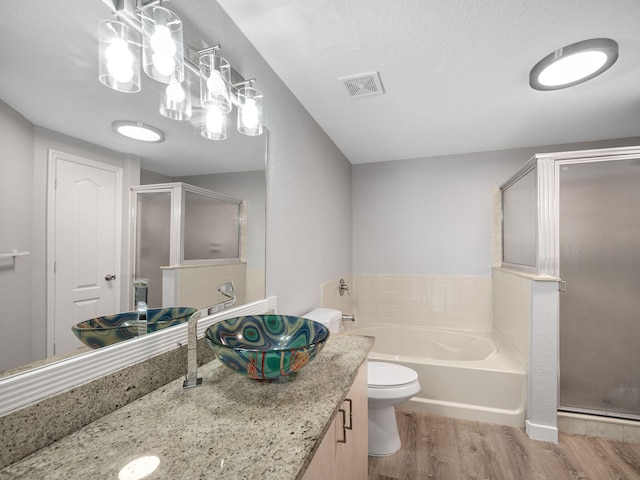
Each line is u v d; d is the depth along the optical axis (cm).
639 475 174
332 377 108
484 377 230
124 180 96
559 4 136
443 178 350
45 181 75
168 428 77
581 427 210
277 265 189
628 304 206
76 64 82
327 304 279
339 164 328
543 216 216
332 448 98
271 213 183
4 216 67
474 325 336
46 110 75
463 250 342
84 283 85
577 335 214
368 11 141
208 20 131
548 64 174
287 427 77
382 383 191
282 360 89
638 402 205
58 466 64
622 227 207
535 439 206
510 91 211
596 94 214
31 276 73
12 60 69
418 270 358
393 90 210
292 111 212
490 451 195
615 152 205
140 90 101
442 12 141
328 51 169
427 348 332
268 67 180
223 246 141
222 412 85
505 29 152
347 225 359
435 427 221
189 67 120
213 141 134
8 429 65
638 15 141
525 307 225
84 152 84
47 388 73
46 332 75
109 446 70
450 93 213
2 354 67
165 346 106
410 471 178
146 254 104
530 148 323
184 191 119
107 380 86
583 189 211
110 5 89
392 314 365
